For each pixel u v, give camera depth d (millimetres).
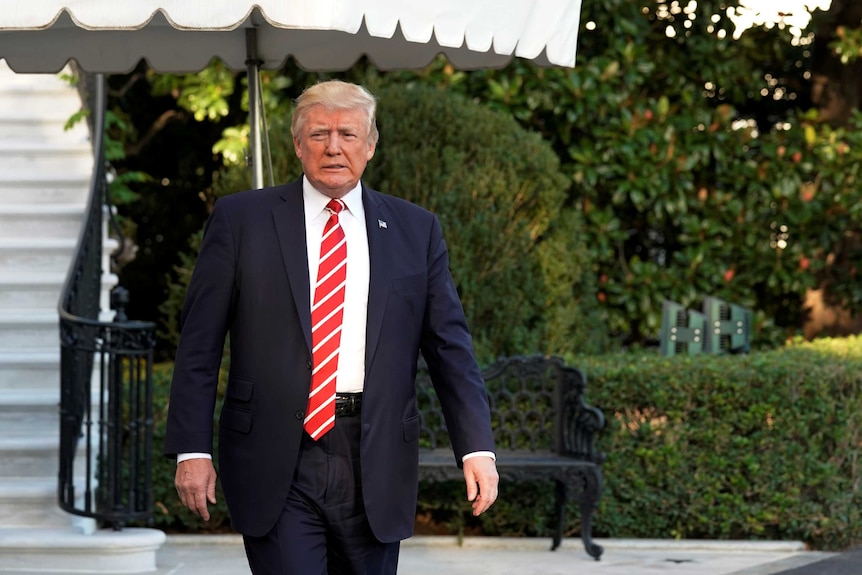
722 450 8117
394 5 4461
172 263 14227
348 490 4035
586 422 7633
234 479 4031
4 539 6855
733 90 12812
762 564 7535
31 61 6504
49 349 8867
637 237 12875
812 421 8172
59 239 9664
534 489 8125
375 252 4105
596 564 7441
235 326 4086
